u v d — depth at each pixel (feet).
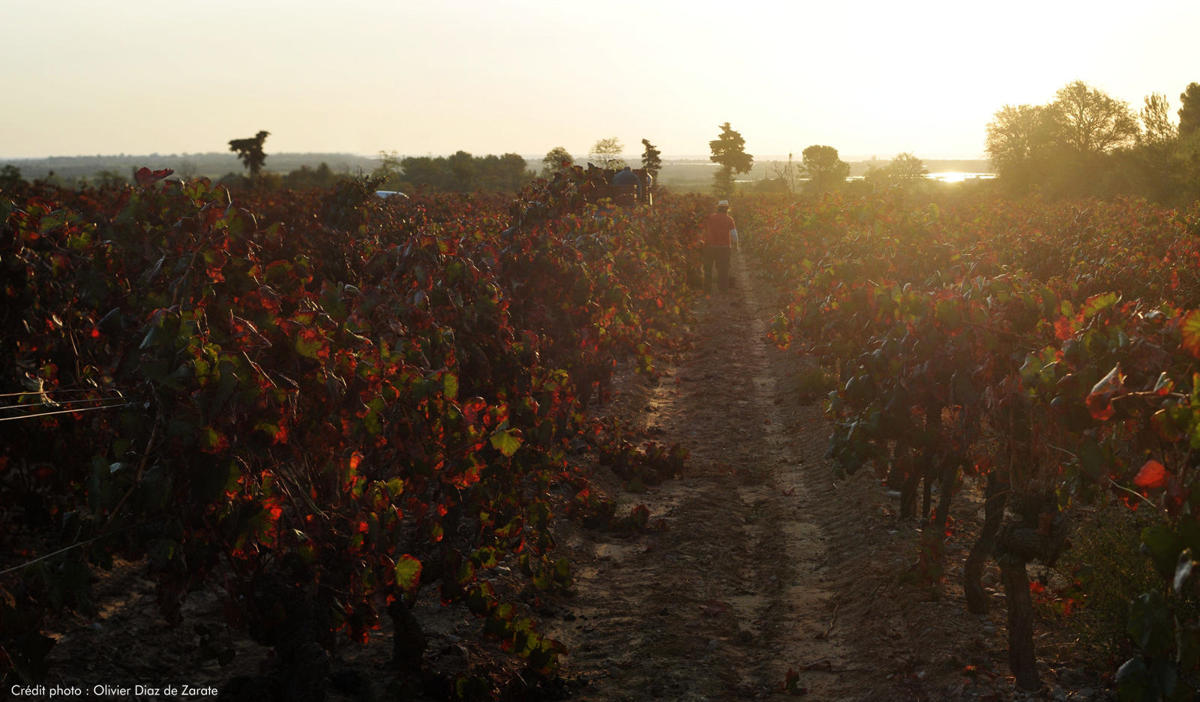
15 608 12.14
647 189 81.05
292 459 14.53
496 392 22.84
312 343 14.08
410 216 54.49
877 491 27.81
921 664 17.49
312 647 13.65
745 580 23.34
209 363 12.34
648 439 36.37
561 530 25.70
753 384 46.19
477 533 20.21
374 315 19.97
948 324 17.39
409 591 14.69
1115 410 13.58
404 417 16.19
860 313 27.07
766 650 19.29
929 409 20.13
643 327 51.39
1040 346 16.76
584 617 20.90
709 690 17.35
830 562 23.90
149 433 13.14
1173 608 14.37
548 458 23.13
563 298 31.19
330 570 14.33
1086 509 24.26
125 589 19.84
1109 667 16.49
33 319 19.61
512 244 31.55
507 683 17.04
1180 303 37.09
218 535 12.99
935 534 21.02
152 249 16.80
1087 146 182.39
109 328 16.66
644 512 26.71
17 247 19.67
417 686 16.44
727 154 423.23
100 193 49.70
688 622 20.45
